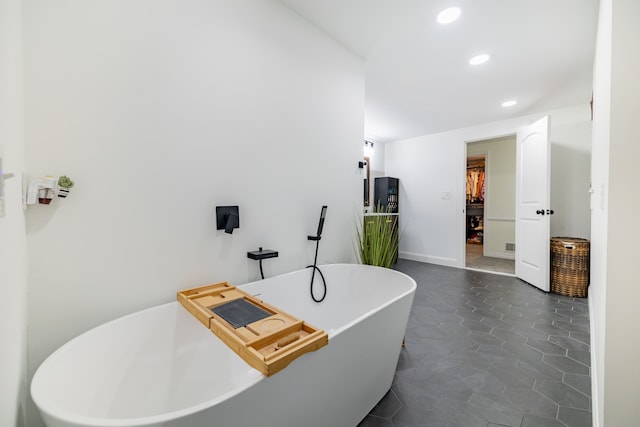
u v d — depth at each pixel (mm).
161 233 1315
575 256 3006
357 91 2393
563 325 2299
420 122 4184
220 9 1514
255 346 884
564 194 3557
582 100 3316
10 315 772
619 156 945
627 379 948
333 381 1071
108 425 614
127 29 1201
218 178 1519
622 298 948
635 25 930
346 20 1964
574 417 1300
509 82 2859
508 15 1871
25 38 977
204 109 1453
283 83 1835
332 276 2072
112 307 1180
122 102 1190
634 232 930
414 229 5070
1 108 722
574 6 1768
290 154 1894
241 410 755
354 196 2410
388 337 1384
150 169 1275
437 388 1519
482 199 6590
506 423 1271
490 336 2117
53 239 1043
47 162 1021
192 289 1389
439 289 3311
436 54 2365
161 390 1173
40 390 741
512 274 3988
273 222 1803
